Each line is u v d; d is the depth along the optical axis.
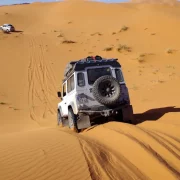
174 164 6.18
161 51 41.31
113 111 10.84
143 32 49.81
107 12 70.94
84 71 11.04
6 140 7.60
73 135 7.86
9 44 46.25
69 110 11.33
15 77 34.12
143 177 5.56
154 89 24.33
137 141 7.27
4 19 75.12
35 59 40.56
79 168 5.34
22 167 5.31
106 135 8.36
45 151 6.16
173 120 10.68
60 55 42.78
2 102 25.95
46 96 28.75
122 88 11.12
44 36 53.09
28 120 20.02
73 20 69.31
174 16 56.62
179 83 25.66
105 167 5.62
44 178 4.91
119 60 39.94
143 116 12.73
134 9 70.81
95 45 46.38
